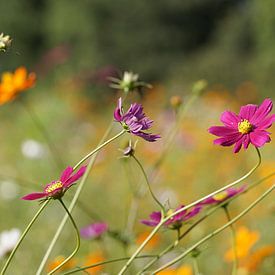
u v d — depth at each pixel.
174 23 26.91
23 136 10.29
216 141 2.15
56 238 2.58
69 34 25.34
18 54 2.38
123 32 25.98
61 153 8.99
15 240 3.48
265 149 7.44
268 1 18.92
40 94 15.79
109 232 3.46
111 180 7.18
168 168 7.42
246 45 23.22
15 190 6.58
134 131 2.15
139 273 2.37
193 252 2.64
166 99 15.97
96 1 25.62
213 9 27.36
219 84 20.95
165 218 2.21
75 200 2.73
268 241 4.95
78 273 3.60
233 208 5.71
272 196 5.77
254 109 2.18
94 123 11.82
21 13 25.39
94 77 16.00
